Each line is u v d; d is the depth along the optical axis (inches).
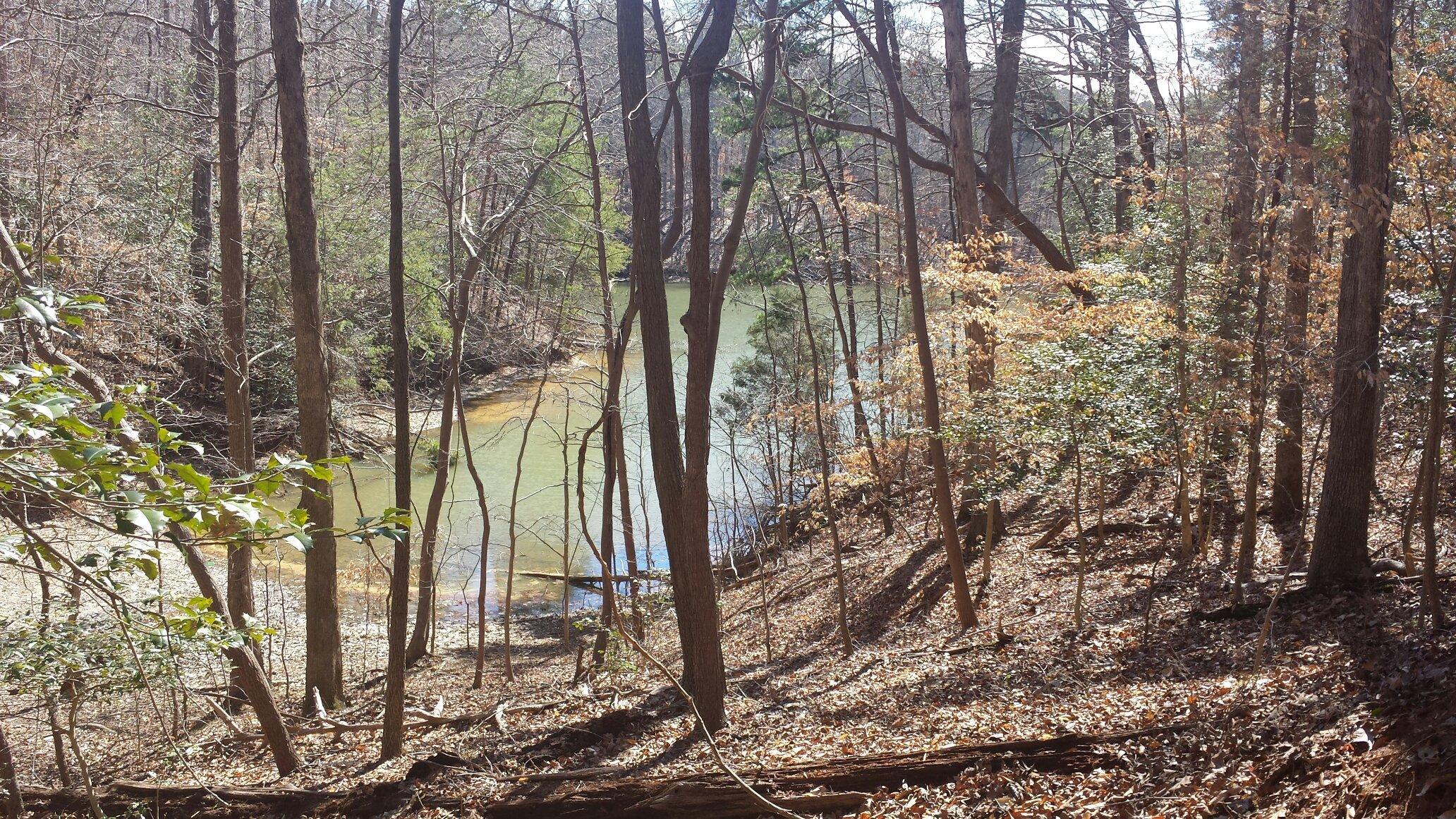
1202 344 493.7
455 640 816.3
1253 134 446.0
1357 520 406.6
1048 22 872.3
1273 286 482.3
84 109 630.5
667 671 319.3
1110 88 1034.7
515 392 1523.1
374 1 853.2
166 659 248.1
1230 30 478.0
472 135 758.5
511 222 781.3
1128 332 518.6
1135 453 490.0
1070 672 429.4
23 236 542.9
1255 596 452.4
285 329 935.0
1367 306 390.6
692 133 395.5
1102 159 1091.9
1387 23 371.9
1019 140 1379.2
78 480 120.3
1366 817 208.8
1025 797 285.1
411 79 717.9
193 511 122.4
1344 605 387.9
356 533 140.2
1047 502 823.1
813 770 325.1
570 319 836.6
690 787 327.0
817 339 1048.2
